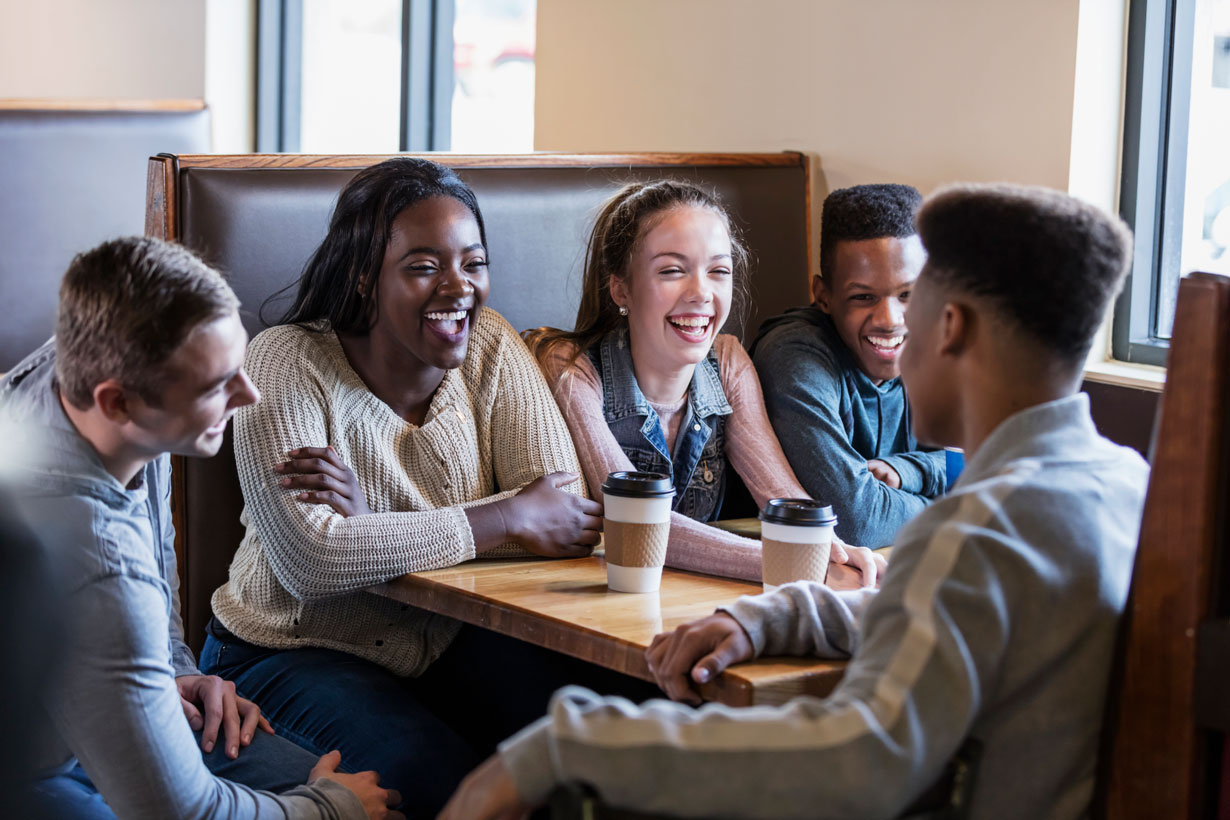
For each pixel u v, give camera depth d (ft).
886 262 6.66
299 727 5.54
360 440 5.80
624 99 9.96
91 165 10.74
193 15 13.42
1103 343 7.48
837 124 8.46
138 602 4.07
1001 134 7.49
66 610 2.07
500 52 12.71
